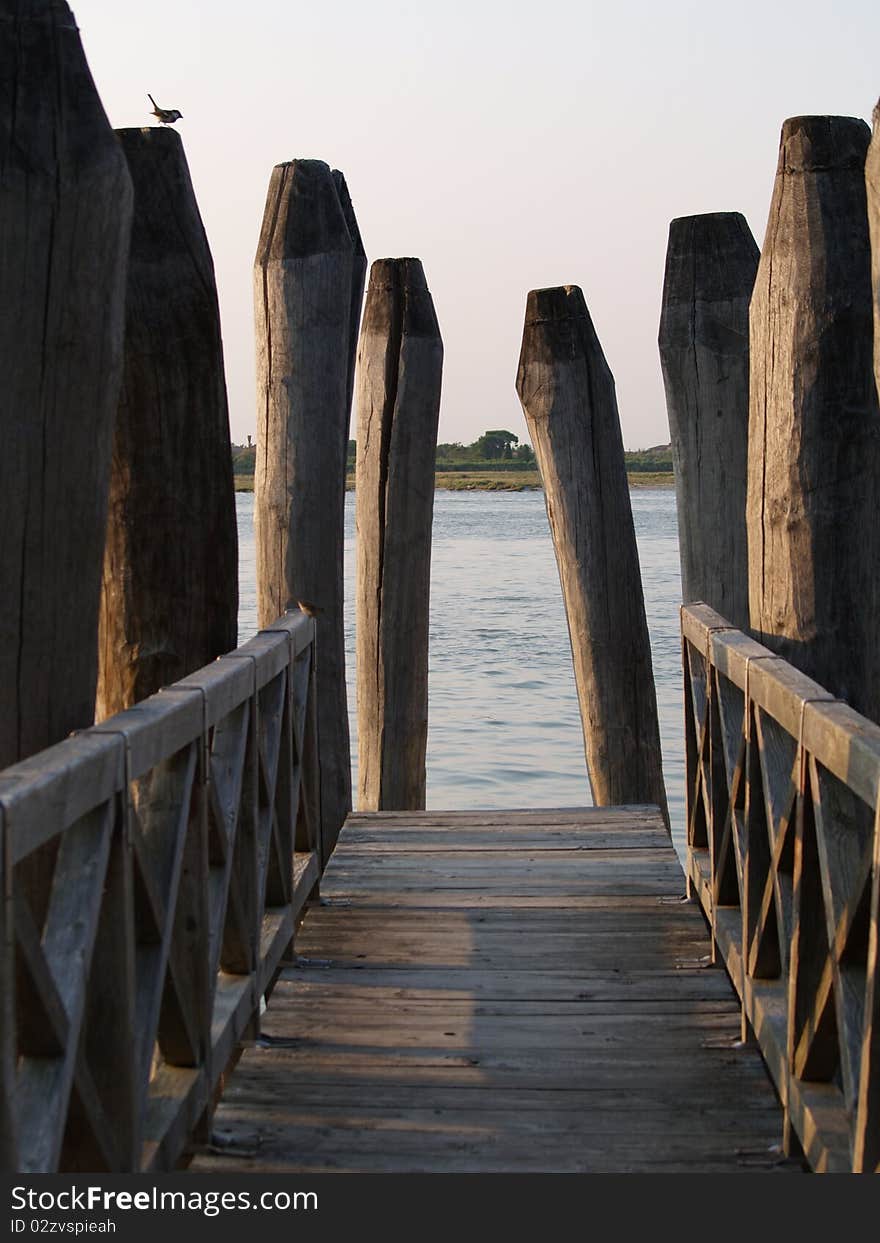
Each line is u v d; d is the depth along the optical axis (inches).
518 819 253.8
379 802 281.1
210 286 149.6
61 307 106.2
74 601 109.0
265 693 176.1
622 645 271.6
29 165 104.7
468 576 1159.0
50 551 107.1
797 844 117.2
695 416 210.4
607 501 269.7
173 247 147.3
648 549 1418.6
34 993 78.9
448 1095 140.6
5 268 104.4
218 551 152.8
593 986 171.2
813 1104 114.5
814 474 147.7
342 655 236.4
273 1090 141.9
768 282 151.0
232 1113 136.6
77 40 109.0
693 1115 135.6
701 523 211.0
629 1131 132.2
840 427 146.9
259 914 157.1
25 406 105.5
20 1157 77.8
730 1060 148.4
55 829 80.4
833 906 104.3
